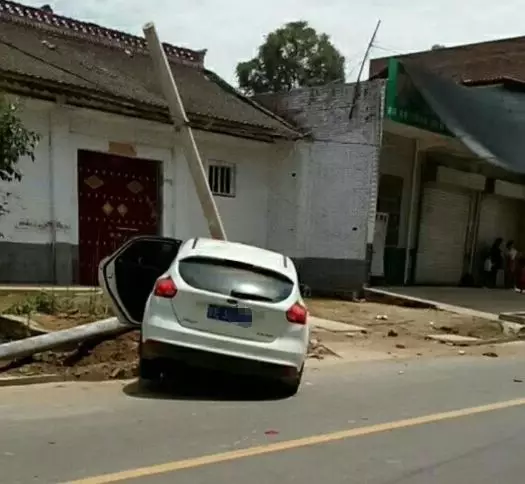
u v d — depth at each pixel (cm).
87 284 1620
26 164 1472
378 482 491
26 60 1498
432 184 2353
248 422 646
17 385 767
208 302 743
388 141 2150
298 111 2022
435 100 1855
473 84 2219
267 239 2027
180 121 1155
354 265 1922
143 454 526
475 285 2581
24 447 530
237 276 765
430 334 1422
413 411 732
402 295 1912
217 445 561
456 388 880
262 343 746
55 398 708
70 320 1132
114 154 1645
